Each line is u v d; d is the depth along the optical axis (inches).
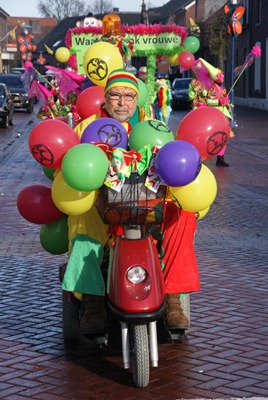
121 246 174.1
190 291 189.6
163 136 180.9
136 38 390.6
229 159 680.4
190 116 184.2
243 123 1114.1
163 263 190.4
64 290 200.8
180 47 393.7
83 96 221.3
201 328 221.0
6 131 1029.2
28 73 457.7
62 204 178.7
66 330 208.5
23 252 325.7
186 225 190.1
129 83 192.5
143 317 167.2
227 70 1782.7
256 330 219.1
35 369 191.6
